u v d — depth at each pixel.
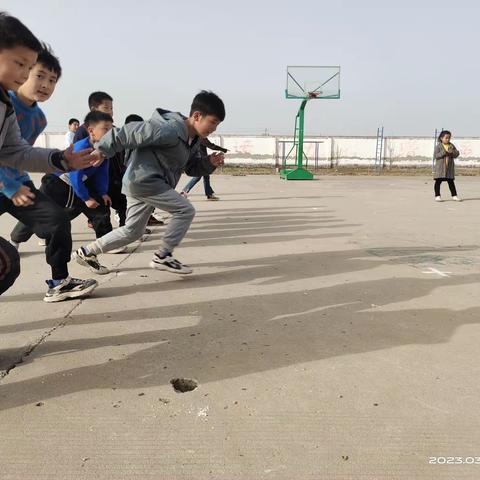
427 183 15.90
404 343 2.61
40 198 3.06
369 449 1.73
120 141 3.29
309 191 12.35
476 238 5.77
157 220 6.54
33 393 2.10
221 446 1.74
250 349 2.53
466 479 1.59
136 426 1.86
